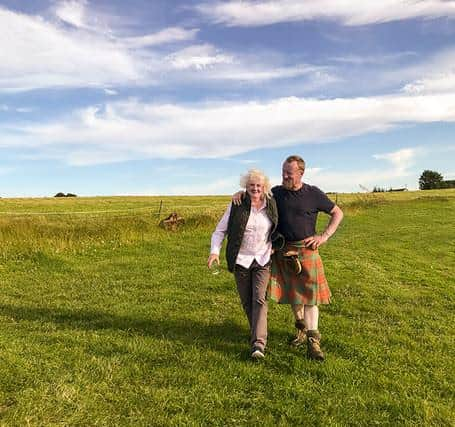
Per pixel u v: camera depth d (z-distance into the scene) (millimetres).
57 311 7199
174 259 12086
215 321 6734
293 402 4367
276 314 7090
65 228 15438
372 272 10953
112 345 5613
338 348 5730
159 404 4246
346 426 4031
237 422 4055
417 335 6414
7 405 4129
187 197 68125
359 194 50625
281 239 5402
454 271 11992
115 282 9336
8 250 12109
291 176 5305
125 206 43031
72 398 4266
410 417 4203
